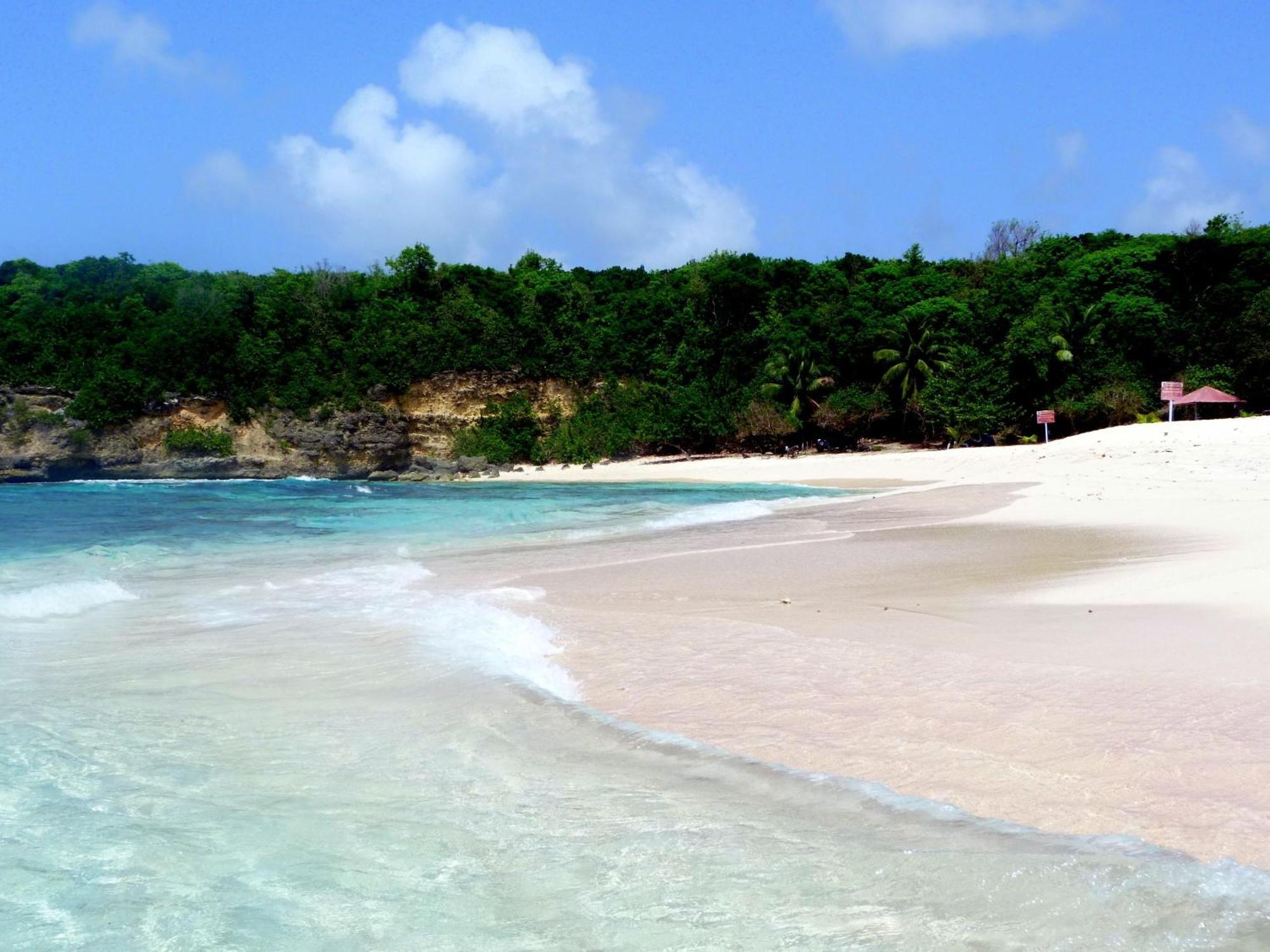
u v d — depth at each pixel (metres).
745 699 7.18
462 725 6.55
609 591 12.46
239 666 8.33
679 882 4.19
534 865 4.39
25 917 3.96
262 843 4.66
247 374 56.91
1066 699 6.77
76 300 59.38
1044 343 51.56
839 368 59.16
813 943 3.66
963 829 4.69
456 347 61.09
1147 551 14.12
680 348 63.59
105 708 6.99
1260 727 5.98
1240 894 3.91
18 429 51.59
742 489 38.44
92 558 16.11
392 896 4.12
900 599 11.30
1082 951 3.55
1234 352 50.03
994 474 35.62
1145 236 62.59
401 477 56.88
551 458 59.94
